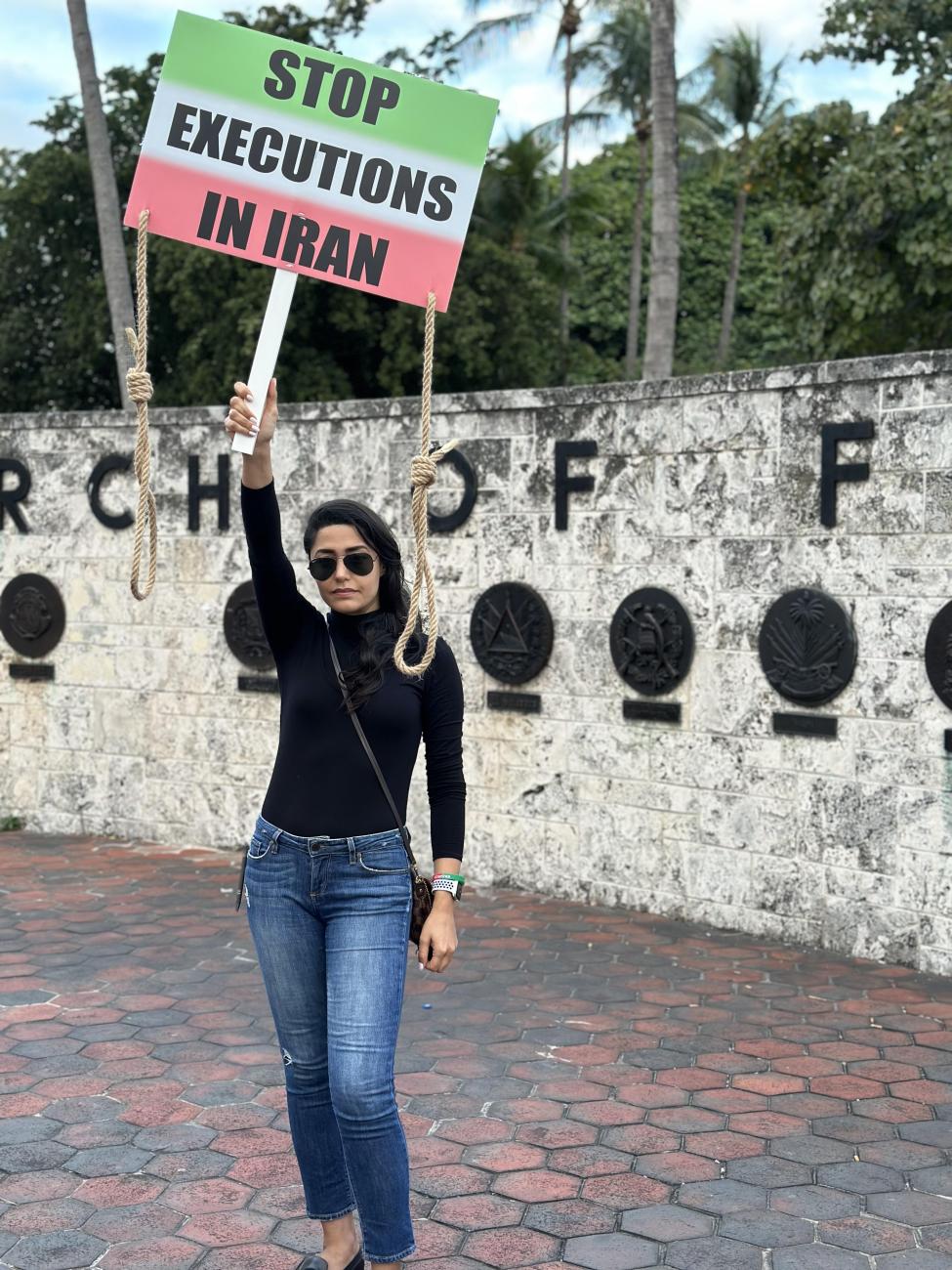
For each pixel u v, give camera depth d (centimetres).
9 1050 451
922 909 555
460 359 2311
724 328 3397
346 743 281
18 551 834
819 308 1388
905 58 1588
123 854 765
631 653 640
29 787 841
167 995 510
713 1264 314
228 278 2130
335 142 290
